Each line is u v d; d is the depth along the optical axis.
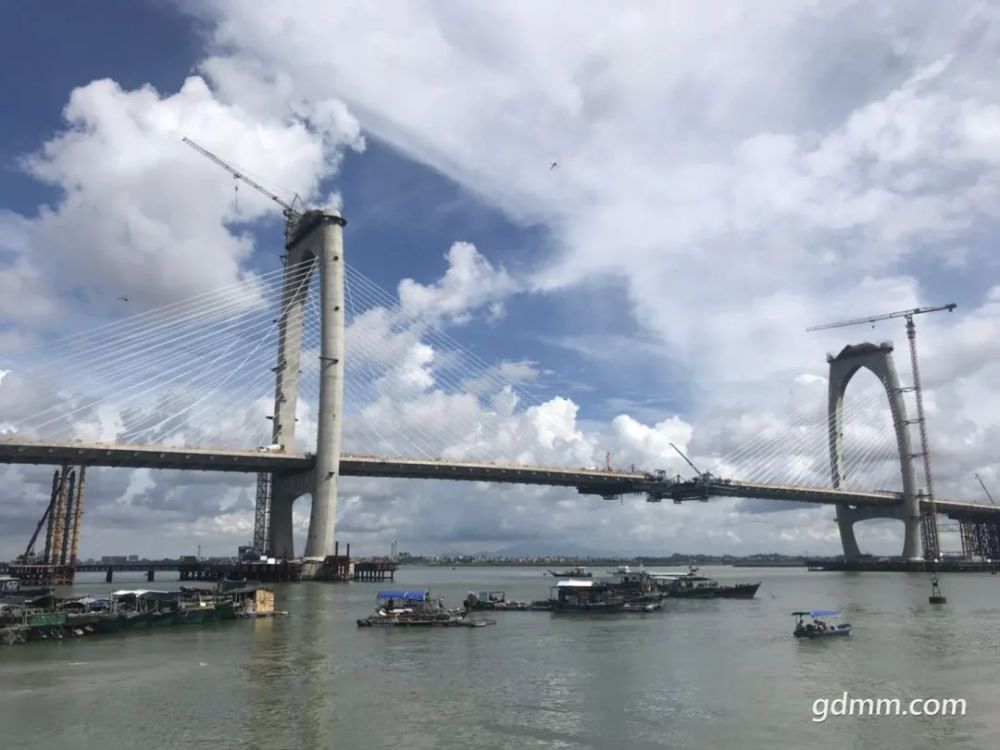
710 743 25.89
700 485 153.38
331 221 125.88
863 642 48.41
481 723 28.19
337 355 121.88
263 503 138.75
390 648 45.94
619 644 47.91
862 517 199.62
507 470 136.12
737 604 82.12
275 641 49.00
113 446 105.12
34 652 44.81
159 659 41.84
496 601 76.94
